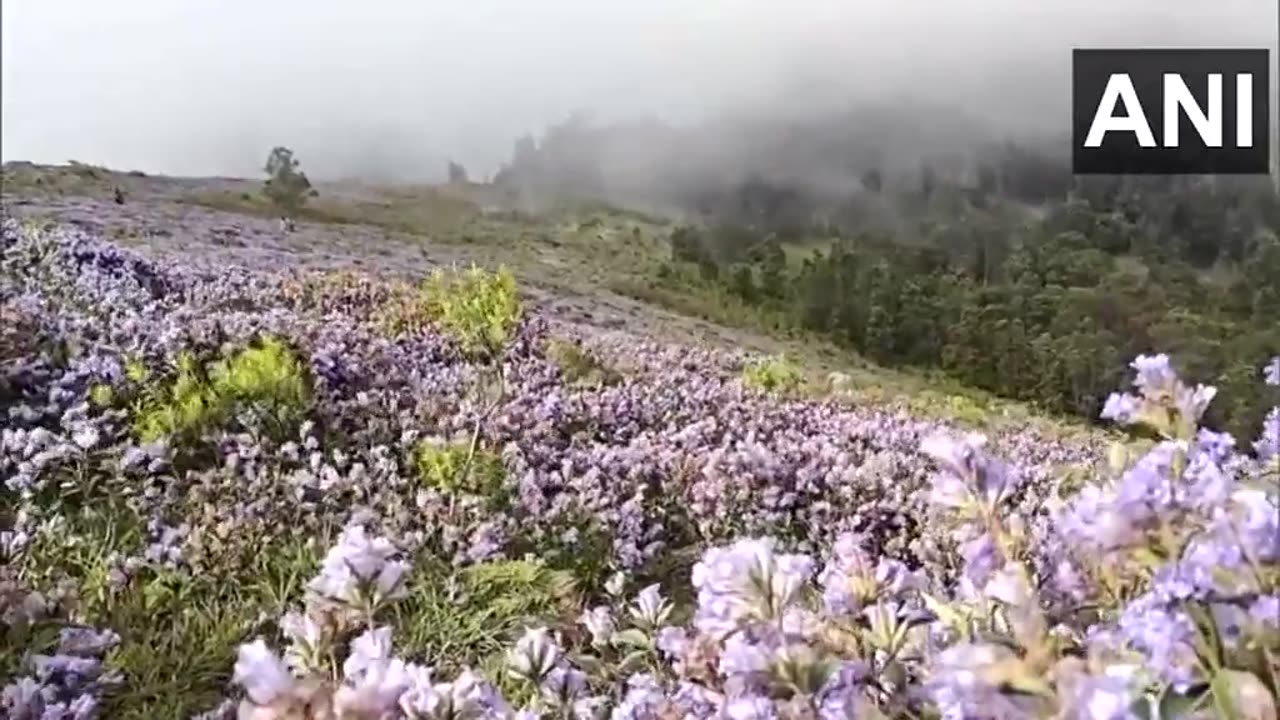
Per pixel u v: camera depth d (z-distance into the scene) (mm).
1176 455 1235
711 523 5262
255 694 1356
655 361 10109
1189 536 1158
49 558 4191
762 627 1399
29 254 9156
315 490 4996
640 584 4766
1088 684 1089
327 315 8977
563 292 14898
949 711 1187
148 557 4242
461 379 7559
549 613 4184
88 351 6539
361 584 1611
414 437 5793
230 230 14727
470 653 3791
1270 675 981
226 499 4844
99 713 3170
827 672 1362
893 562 1693
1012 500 3189
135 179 18906
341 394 6641
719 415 7840
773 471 5949
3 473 4910
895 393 11602
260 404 5902
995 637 1244
